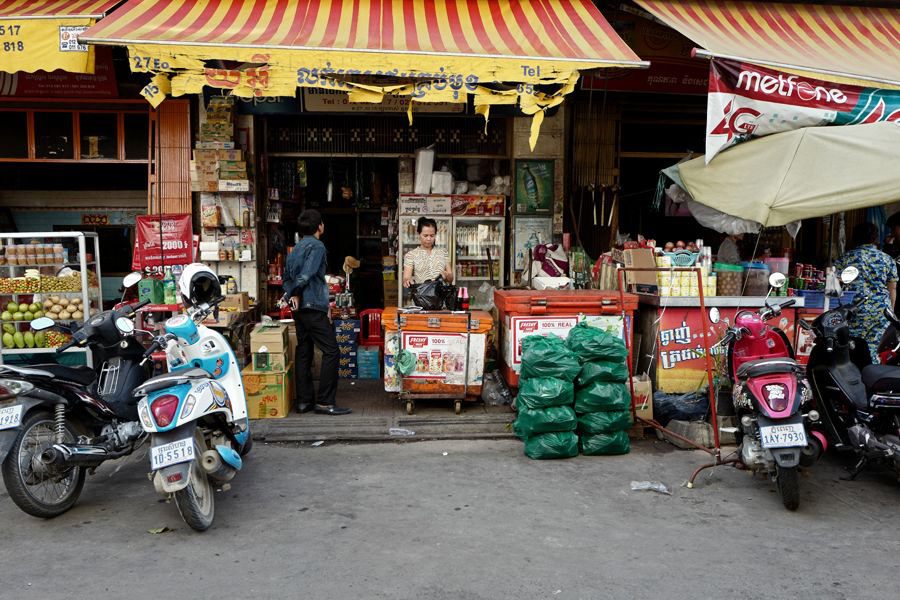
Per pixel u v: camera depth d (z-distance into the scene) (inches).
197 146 295.1
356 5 243.6
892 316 197.3
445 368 238.1
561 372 202.5
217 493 176.2
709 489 180.9
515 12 248.1
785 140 229.5
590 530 154.7
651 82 315.9
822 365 194.2
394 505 168.6
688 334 236.2
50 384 157.5
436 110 305.7
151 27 211.5
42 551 144.0
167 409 144.3
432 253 268.4
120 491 178.9
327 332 240.7
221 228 303.9
